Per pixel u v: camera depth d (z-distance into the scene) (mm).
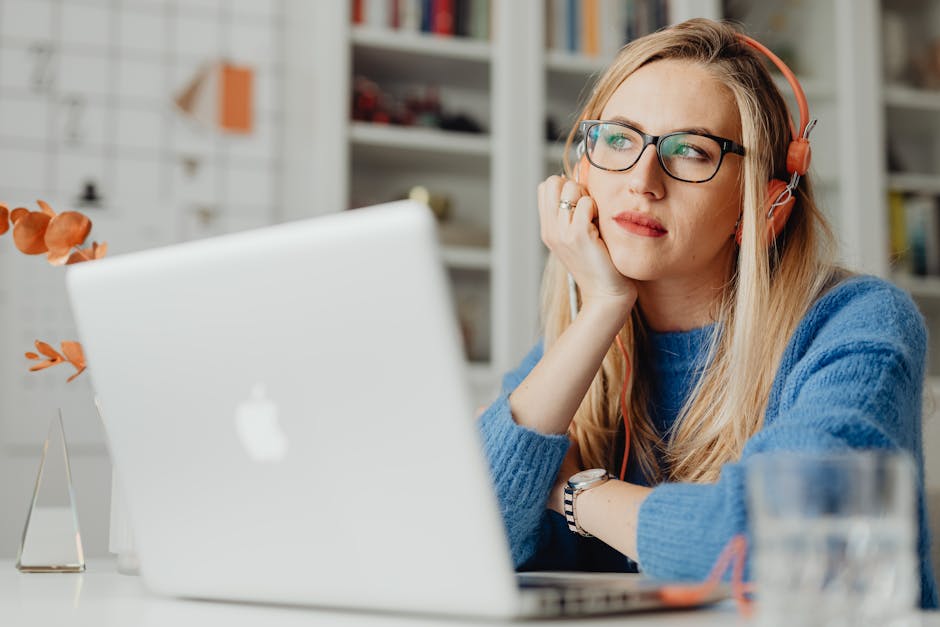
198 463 758
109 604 815
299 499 708
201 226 2867
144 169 2842
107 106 2828
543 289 1503
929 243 3061
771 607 554
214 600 804
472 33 2938
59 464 1216
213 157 2889
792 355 1185
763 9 3020
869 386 971
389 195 2865
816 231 1299
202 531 773
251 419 720
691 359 1318
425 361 638
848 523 543
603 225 1227
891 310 1109
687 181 1190
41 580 1080
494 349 2822
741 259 1218
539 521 1210
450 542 652
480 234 2865
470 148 2883
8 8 2781
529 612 650
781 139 1273
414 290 633
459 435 636
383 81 2902
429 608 677
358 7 2861
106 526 2705
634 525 998
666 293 1294
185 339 742
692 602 734
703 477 1246
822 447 854
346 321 663
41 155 2775
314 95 2965
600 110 1306
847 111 3018
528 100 2895
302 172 2947
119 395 795
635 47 1279
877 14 3076
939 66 3133
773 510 556
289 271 681
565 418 1179
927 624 639
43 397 2701
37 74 2787
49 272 2746
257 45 2943
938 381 2977
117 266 778
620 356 1360
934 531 1452
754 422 1218
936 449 1700
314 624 667
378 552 681
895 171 3068
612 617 702
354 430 674
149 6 2875
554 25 2967
